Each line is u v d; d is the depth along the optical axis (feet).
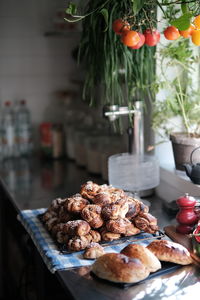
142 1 3.99
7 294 7.45
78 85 8.56
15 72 8.34
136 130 5.35
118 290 3.32
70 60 8.52
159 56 5.35
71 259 3.79
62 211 4.25
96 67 5.33
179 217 4.21
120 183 5.04
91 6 5.02
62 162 7.96
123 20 4.17
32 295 5.70
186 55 5.06
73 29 7.88
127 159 5.22
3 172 7.29
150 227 4.09
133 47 4.21
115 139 6.86
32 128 8.58
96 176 6.84
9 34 8.21
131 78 5.35
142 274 3.37
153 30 4.25
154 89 5.06
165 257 3.62
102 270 3.42
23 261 6.17
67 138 8.10
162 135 5.66
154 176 5.08
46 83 8.50
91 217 3.98
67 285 3.40
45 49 8.39
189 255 3.68
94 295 3.26
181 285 3.38
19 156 8.43
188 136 5.14
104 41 4.95
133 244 3.68
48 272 4.65
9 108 8.30
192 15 3.76
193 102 5.28
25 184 6.49
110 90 5.43
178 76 5.30
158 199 5.54
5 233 7.24
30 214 4.88
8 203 6.98
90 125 7.87
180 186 5.14
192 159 4.99
